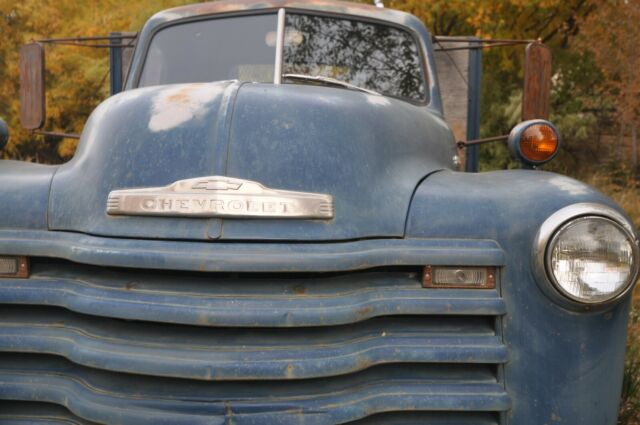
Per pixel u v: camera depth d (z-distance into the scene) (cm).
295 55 343
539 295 211
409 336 215
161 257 204
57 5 1387
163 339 207
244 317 201
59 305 217
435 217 222
